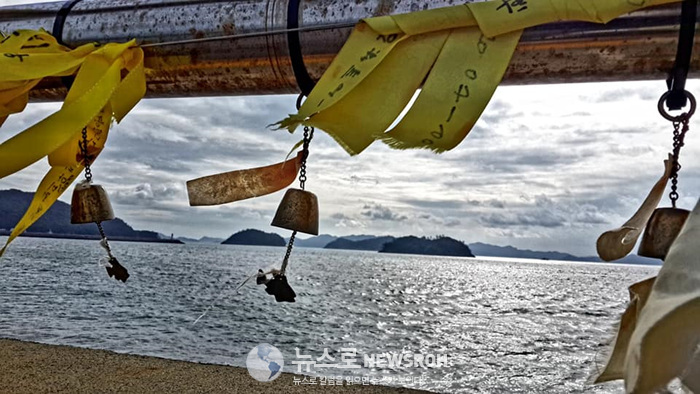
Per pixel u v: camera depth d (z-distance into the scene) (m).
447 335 24.09
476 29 1.58
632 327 1.06
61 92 2.21
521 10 1.52
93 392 6.68
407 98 1.59
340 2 1.78
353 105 1.60
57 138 1.62
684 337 0.76
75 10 2.07
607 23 1.52
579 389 13.98
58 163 2.05
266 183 2.01
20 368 7.59
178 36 1.94
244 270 76.25
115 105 1.88
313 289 50.97
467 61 1.55
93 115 1.70
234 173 2.00
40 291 36.41
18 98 2.03
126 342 18.52
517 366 16.89
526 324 28.64
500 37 1.56
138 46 1.92
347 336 22.91
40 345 9.17
